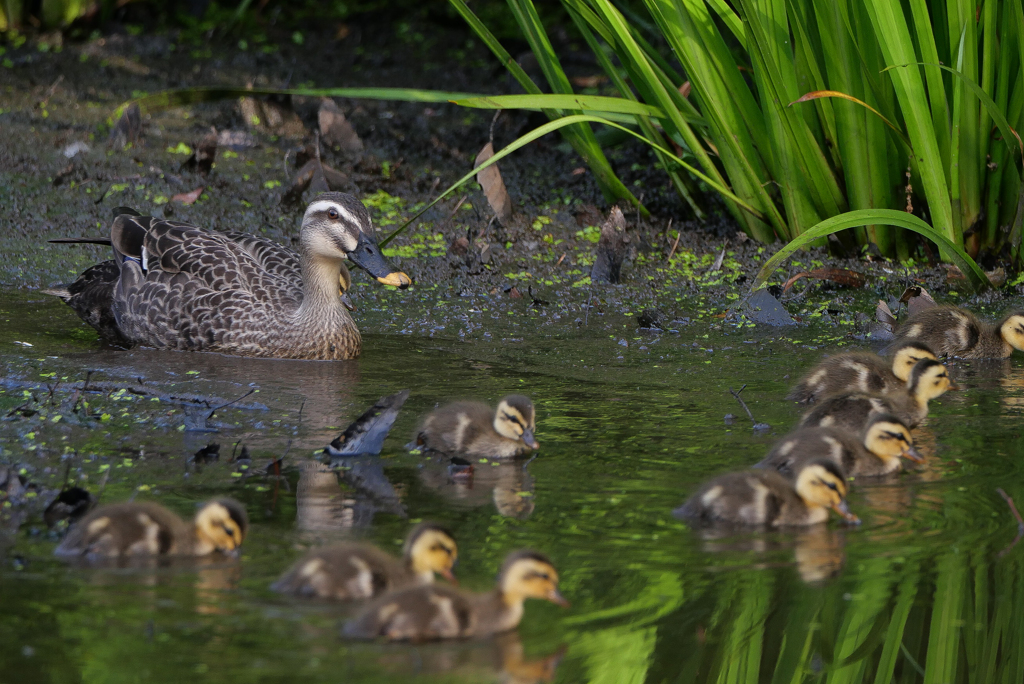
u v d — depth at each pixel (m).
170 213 17.11
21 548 7.54
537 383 11.58
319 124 20.73
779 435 10.04
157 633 6.56
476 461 9.36
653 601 7.08
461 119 23.42
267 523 8.02
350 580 7.01
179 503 8.27
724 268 15.82
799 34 14.38
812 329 13.73
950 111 14.91
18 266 15.19
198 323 12.53
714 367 12.19
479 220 17.42
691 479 8.98
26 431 9.75
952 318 12.93
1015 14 13.88
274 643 6.50
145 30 28.25
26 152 19.27
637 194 18.69
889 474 9.13
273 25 29.91
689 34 14.89
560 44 28.06
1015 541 7.89
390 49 28.25
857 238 16.31
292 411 10.52
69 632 6.54
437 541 7.17
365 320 13.99
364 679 6.20
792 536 7.98
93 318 13.14
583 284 15.34
